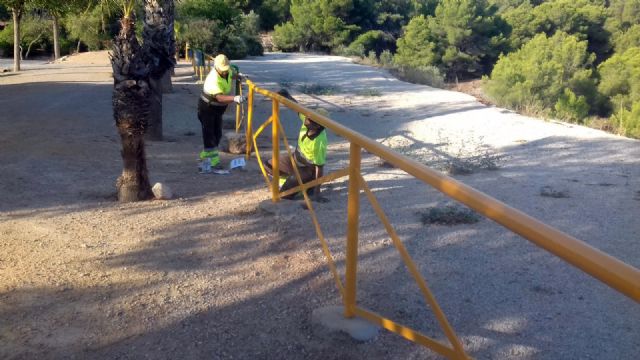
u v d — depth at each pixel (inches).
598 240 238.8
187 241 219.1
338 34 2298.2
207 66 1007.0
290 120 584.7
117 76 262.1
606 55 2357.3
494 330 160.1
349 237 151.3
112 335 152.1
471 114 636.1
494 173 366.0
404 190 310.7
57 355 142.1
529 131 531.8
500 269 201.8
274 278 189.5
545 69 1178.0
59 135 431.2
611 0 2652.6
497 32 2262.6
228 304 171.0
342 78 1048.8
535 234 79.0
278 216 251.6
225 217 249.1
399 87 918.4
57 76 1034.1
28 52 2215.8
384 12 2679.6
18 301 166.9
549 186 327.6
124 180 271.7
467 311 170.7
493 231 240.2
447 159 403.9
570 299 180.1
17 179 299.6
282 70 1185.4
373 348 148.2
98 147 396.5
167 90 752.3
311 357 144.2
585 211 279.0
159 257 202.8
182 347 147.6
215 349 147.1
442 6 2226.9
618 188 325.7
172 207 263.1
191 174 339.9
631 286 64.2
